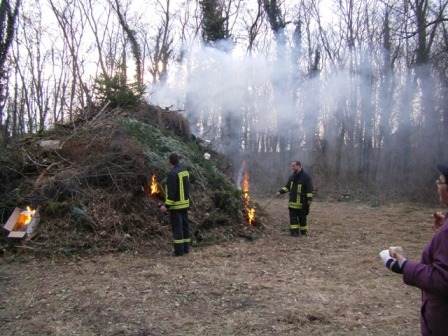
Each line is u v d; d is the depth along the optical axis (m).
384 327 4.20
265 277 5.91
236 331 4.08
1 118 14.96
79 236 7.24
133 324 4.24
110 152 8.41
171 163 7.29
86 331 4.07
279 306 4.75
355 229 10.46
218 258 7.02
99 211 7.65
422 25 17.67
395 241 8.88
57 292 5.19
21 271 6.16
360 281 5.80
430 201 16.98
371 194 18.92
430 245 2.42
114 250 7.13
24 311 4.58
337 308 4.70
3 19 14.78
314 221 11.85
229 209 9.10
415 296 5.16
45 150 8.64
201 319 4.38
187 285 5.46
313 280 5.80
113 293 5.14
